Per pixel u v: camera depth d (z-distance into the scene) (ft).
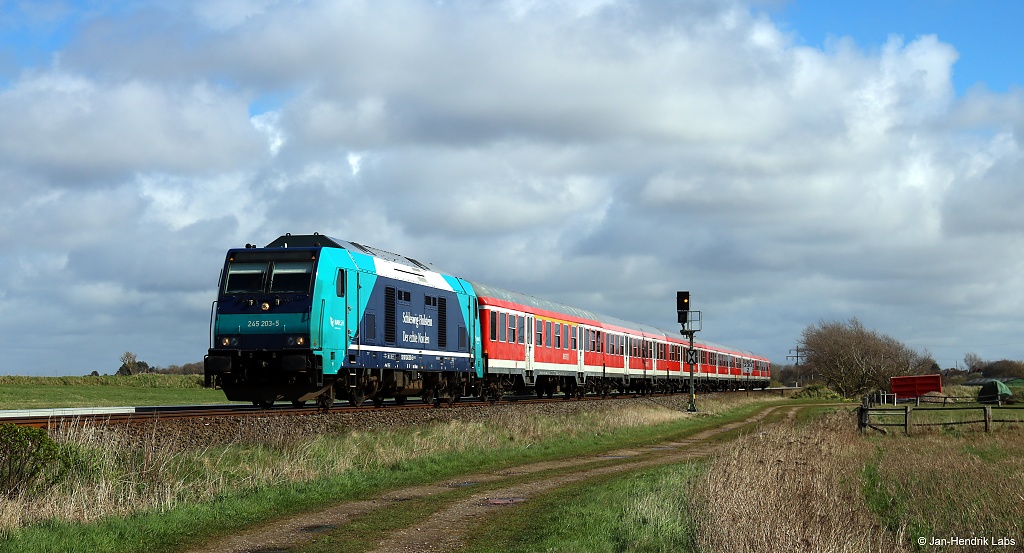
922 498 59.00
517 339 142.72
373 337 97.04
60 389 186.39
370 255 99.45
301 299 86.22
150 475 55.11
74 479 51.08
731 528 41.42
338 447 71.67
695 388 255.91
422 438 83.25
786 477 54.95
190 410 88.22
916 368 402.93
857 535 43.19
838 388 367.25
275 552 41.96
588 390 182.70
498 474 72.13
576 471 75.00
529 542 43.93
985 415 113.19
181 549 42.34
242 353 86.22
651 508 49.03
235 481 57.72
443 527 48.01
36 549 39.83
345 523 48.88
